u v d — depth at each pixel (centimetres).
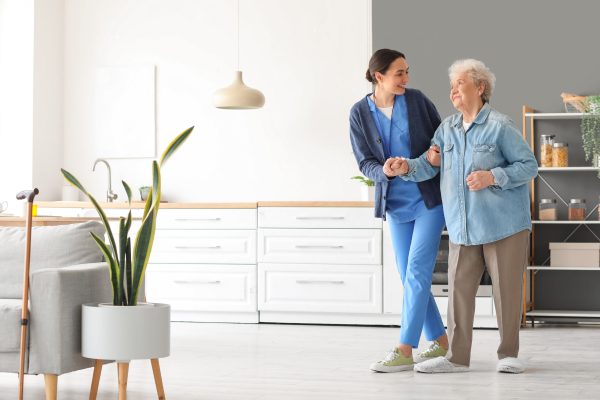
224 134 761
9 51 772
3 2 773
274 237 682
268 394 391
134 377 439
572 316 667
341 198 738
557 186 691
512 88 705
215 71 764
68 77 797
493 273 445
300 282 677
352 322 672
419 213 456
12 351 352
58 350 347
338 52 741
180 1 774
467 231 441
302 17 748
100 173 788
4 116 772
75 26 796
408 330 453
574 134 691
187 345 558
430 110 468
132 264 357
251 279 686
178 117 772
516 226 438
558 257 656
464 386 407
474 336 599
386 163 441
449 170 446
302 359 496
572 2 696
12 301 373
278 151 749
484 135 440
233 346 553
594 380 422
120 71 784
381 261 664
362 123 466
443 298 652
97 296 369
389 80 453
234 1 761
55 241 418
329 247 673
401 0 722
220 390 402
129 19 785
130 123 782
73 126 795
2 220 502
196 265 697
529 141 695
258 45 755
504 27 706
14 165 768
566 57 697
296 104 747
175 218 701
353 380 426
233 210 690
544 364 473
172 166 771
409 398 379
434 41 716
